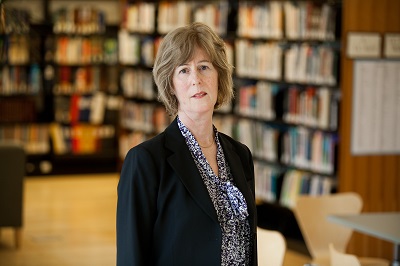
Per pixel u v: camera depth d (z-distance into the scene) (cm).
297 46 808
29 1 1244
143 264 267
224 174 283
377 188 748
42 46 1227
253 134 878
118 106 1259
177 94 279
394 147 749
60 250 814
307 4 789
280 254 414
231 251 274
